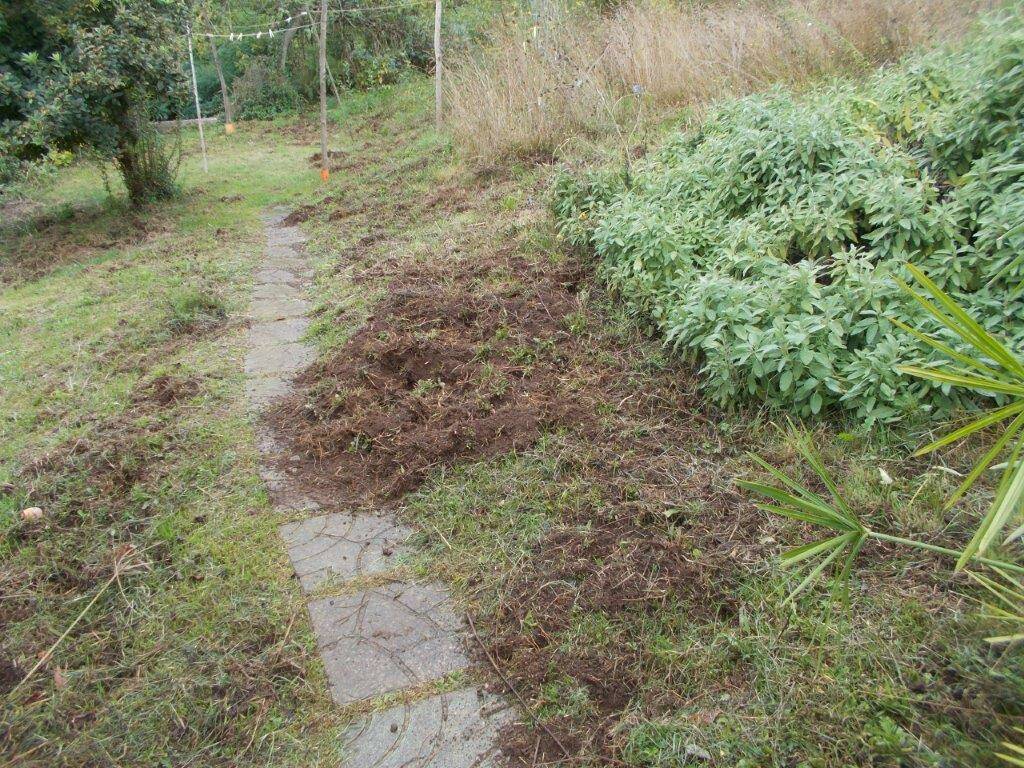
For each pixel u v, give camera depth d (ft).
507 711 7.37
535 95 25.81
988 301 9.88
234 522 10.36
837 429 10.19
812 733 6.64
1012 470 5.28
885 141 13.58
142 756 7.17
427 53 50.62
